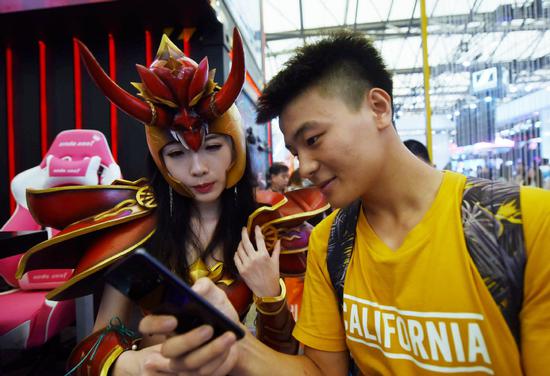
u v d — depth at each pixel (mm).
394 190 592
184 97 736
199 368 467
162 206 854
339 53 569
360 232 650
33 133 2549
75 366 762
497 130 3672
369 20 8203
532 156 3477
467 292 507
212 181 807
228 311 583
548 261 467
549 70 3367
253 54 4781
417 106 9688
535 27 3404
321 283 722
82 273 738
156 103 747
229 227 862
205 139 792
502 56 3607
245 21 4148
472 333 500
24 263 769
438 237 538
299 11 7738
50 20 2230
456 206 543
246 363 615
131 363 691
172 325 454
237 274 841
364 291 619
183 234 845
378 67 596
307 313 735
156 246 818
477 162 3834
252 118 4332
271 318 782
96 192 861
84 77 2498
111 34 2432
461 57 3916
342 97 556
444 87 4059
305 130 571
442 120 4098
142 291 439
